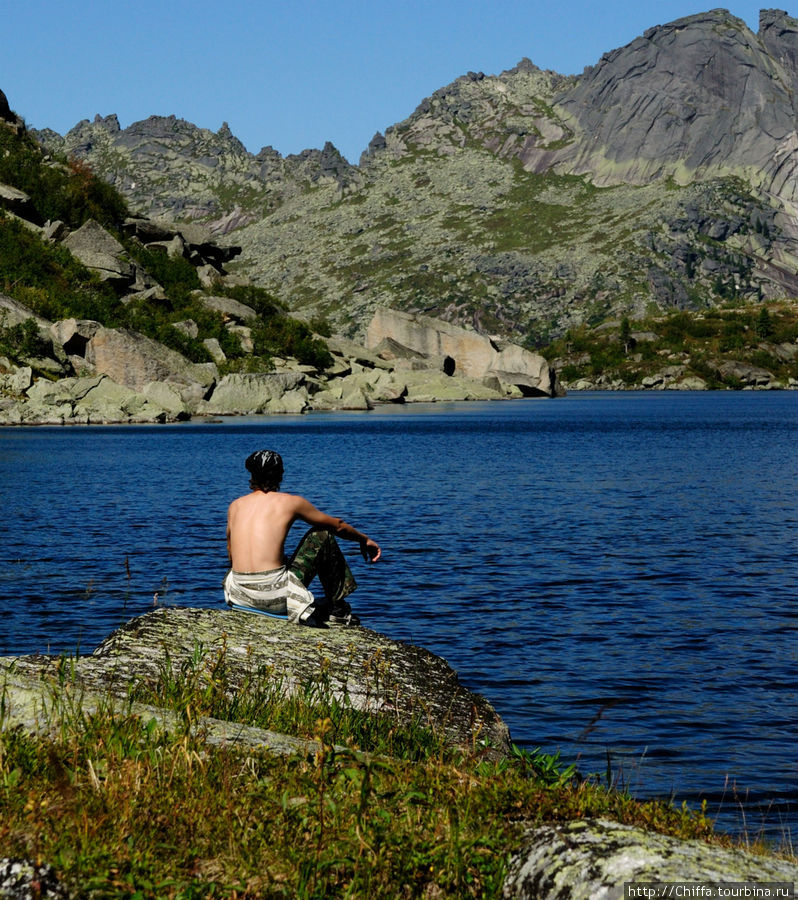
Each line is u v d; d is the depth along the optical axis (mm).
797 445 61969
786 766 9359
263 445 59969
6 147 136375
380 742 6133
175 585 18406
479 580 19172
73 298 109875
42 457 49281
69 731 5141
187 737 5066
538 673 12773
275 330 135625
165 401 90688
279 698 7027
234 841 4188
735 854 3957
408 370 164500
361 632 8891
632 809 4602
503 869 4043
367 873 4008
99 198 142375
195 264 153500
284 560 8938
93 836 4062
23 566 19984
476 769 5316
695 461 49406
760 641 14547
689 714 11008
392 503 31875
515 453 54562
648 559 21562
